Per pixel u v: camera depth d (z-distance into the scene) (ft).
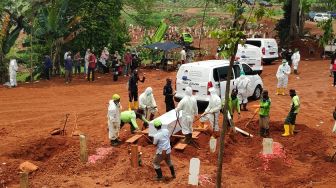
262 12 29.37
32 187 37.24
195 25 229.25
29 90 81.82
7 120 59.67
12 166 41.19
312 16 193.26
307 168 42.68
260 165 42.68
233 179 39.47
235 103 52.70
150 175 39.68
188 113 46.01
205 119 51.08
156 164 38.32
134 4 124.36
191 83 60.70
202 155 44.60
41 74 99.14
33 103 70.64
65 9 100.63
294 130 53.26
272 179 39.91
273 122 55.62
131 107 65.10
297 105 50.44
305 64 111.65
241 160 44.37
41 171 40.78
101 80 92.89
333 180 39.73
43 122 58.54
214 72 60.13
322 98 71.56
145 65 112.06
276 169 41.96
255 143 48.83
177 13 246.88
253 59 89.81
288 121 51.03
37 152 46.03
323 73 95.76
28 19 97.86
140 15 130.31
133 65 98.27
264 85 82.02
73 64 100.22
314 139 50.19
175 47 107.24
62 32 100.27
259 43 110.52
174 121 47.67
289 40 134.82
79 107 67.31
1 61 93.20
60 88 83.71
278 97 71.82
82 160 42.19
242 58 89.10
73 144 46.85
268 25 181.27
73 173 40.50
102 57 102.37
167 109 57.67
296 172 41.63
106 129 54.34
